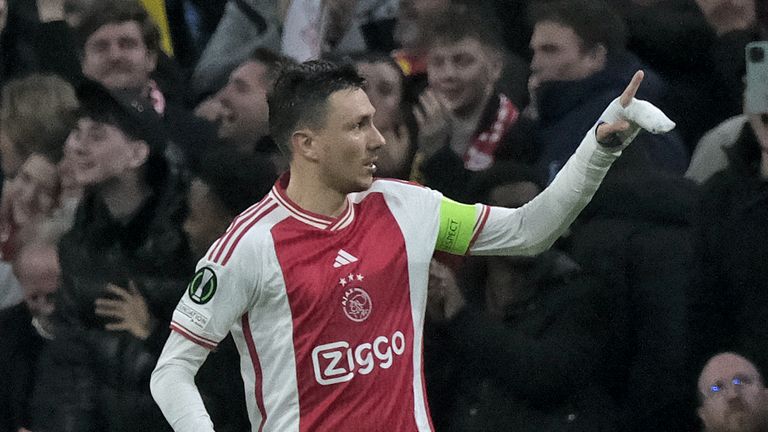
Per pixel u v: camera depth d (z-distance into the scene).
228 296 13.41
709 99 20.28
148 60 22.45
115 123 20.52
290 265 13.34
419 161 19.12
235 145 21.45
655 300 17.59
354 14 23.09
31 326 20.70
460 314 17.78
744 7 20.38
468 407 17.86
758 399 17.00
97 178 20.36
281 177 13.87
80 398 19.70
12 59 23.41
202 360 13.66
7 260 21.44
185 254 19.47
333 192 13.55
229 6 23.66
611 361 17.72
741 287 17.47
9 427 20.56
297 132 13.48
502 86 19.95
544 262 17.70
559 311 17.56
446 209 13.86
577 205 13.40
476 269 17.95
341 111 13.35
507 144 19.59
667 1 20.95
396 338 13.52
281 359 13.47
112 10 22.33
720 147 18.84
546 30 19.80
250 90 21.47
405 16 22.30
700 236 17.70
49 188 21.50
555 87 19.78
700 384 17.27
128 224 20.17
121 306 19.59
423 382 13.77
